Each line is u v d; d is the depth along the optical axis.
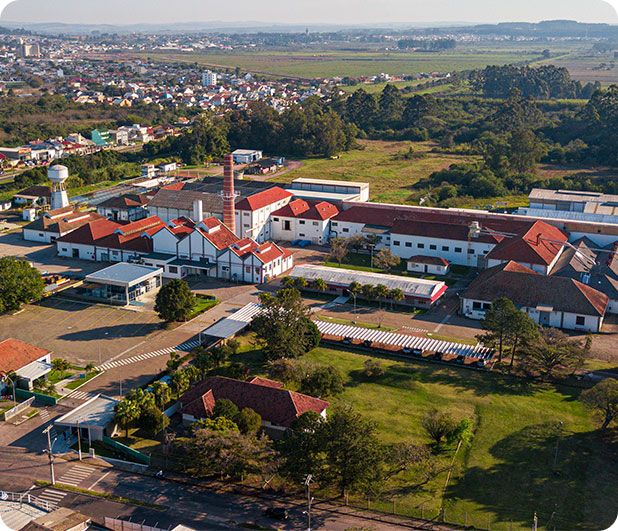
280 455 78.00
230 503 73.44
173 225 158.00
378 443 76.31
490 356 104.19
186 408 87.88
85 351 111.12
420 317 126.75
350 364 107.06
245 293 138.75
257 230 174.12
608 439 85.06
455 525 69.69
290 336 103.56
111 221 169.12
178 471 79.75
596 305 120.69
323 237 175.25
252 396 88.31
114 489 75.75
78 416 87.50
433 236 158.75
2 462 80.69
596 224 154.75
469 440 84.69
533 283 125.50
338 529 68.88
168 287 120.38
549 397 96.31
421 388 98.81
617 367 105.75
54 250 167.88
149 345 113.56
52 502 72.81
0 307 122.38
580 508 71.88
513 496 74.12
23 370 99.06
